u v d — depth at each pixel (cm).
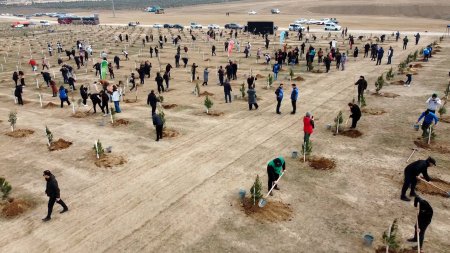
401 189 1347
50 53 5188
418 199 1012
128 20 12019
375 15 11231
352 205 1254
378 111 2225
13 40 7238
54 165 1611
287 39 6225
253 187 1238
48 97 2838
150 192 1359
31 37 7812
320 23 8794
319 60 3856
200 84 3089
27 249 1072
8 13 19388
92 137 1928
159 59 4525
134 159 1639
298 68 3675
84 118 2266
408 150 1678
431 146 1709
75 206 1281
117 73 3741
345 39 5941
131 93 2866
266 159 1609
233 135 1895
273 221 1173
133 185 1412
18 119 2292
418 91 2650
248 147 1741
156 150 1731
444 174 1447
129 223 1179
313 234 1108
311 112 2248
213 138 1859
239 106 2403
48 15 15950
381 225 1144
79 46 5100
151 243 1082
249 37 6656
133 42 6369
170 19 11650
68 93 2956
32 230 1159
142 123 2122
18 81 3441
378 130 1927
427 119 1731
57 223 1189
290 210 1229
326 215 1200
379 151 1675
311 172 1489
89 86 3188
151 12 15075
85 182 1448
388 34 6425
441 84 2817
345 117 2138
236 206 1258
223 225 1158
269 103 2453
